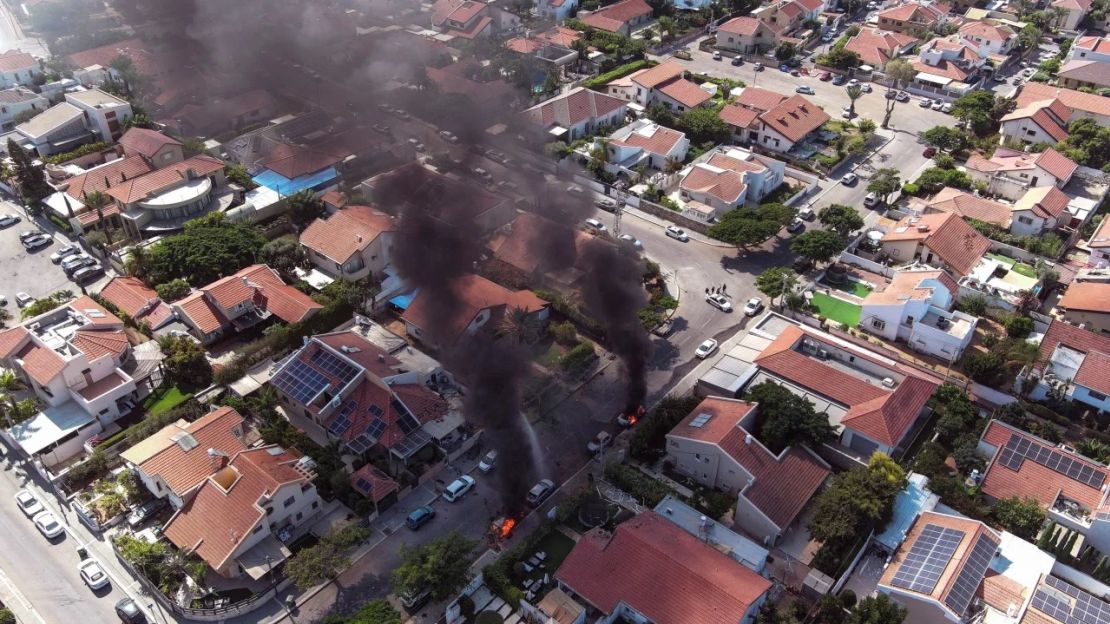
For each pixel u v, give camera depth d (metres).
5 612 48.81
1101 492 54.88
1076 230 87.75
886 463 55.56
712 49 136.75
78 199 88.12
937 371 69.62
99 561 53.41
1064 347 68.75
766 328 73.12
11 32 135.12
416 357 67.50
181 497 54.34
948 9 147.38
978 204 90.06
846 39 137.38
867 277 82.88
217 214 84.12
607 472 59.19
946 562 49.03
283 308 72.44
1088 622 46.12
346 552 52.56
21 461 61.00
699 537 52.81
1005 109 110.38
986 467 58.00
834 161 102.00
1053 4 146.75
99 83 114.12
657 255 85.94
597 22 140.00
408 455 58.97
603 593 48.44
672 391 67.81
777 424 58.56
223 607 49.72
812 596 50.59
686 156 102.94
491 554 53.94
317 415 61.31
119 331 68.69
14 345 64.69
